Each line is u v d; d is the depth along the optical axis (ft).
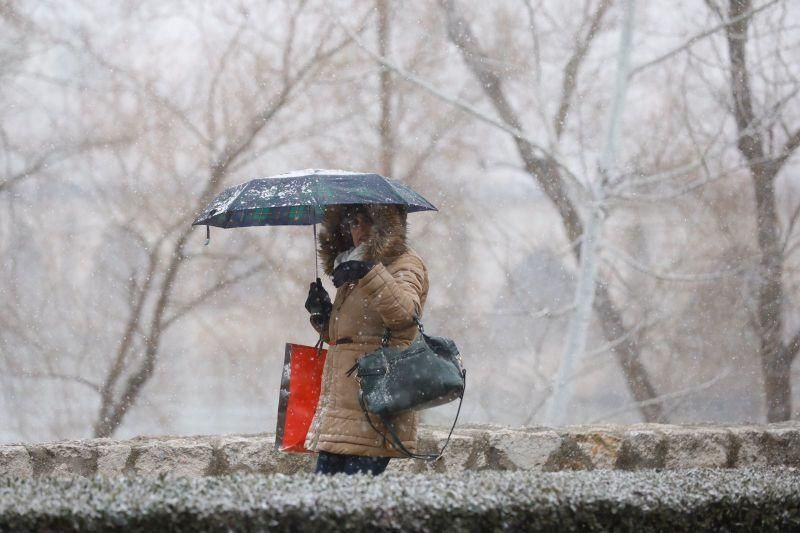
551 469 53.62
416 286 38.17
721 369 147.13
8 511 26.99
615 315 146.20
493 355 143.84
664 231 144.05
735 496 34.65
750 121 134.21
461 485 31.50
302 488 30.09
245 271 160.15
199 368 163.43
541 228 147.33
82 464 49.03
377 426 38.17
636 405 139.44
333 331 39.93
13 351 157.79
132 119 156.04
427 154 153.99
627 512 32.14
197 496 28.40
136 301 158.51
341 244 42.04
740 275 140.67
